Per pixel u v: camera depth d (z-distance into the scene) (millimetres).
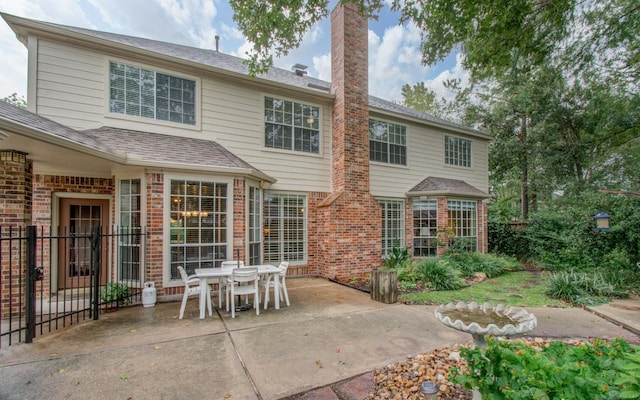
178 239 6020
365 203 8930
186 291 4945
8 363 3250
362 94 9117
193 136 7371
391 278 5859
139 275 5871
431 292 6664
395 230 10711
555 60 8758
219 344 3789
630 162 11891
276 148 8500
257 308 5066
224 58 9555
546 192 14586
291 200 8758
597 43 7836
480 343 2594
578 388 1720
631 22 7328
